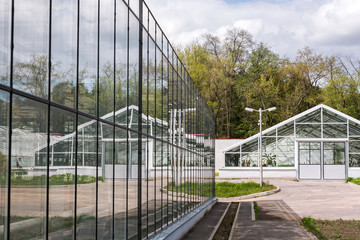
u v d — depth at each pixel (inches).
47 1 214.2
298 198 1018.1
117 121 333.4
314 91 2361.0
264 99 2372.0
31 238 196.7
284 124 1513.3
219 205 970.7
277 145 1528.1
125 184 354.3
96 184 286.2
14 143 183.0
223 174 1546.5
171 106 551.8
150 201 438.0
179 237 535.5
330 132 1486.2
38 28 204.7
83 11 263.1
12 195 180.9
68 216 239.6
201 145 823.7
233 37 2517.2
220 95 2395.4
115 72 327.6
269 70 2390.5
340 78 2225.6
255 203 952.3
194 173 730.2
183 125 631.2
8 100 178.1
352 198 985.5
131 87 373.1
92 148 280.1
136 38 389.1
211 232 599.5
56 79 225.8
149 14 441.1
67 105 240.5
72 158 247.1
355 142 1476.4
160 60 493.7
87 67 270.5
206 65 2461.9
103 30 299.9
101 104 297.1
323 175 1473.9
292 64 2443.4
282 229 601.3
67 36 239.5
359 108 2188.7
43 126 211.2
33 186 199.8
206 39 2532.0
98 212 288.5
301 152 1496.1
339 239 511.5
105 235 301.6
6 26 176.1
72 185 246.4
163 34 510.3
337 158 1476.4
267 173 1513.3
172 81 560.4
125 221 352.2
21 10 188.2
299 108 2369.6
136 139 389.1
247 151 1553.9
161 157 491.8
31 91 198.2
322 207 846.5
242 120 2442.2
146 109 426.6
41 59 207.9
